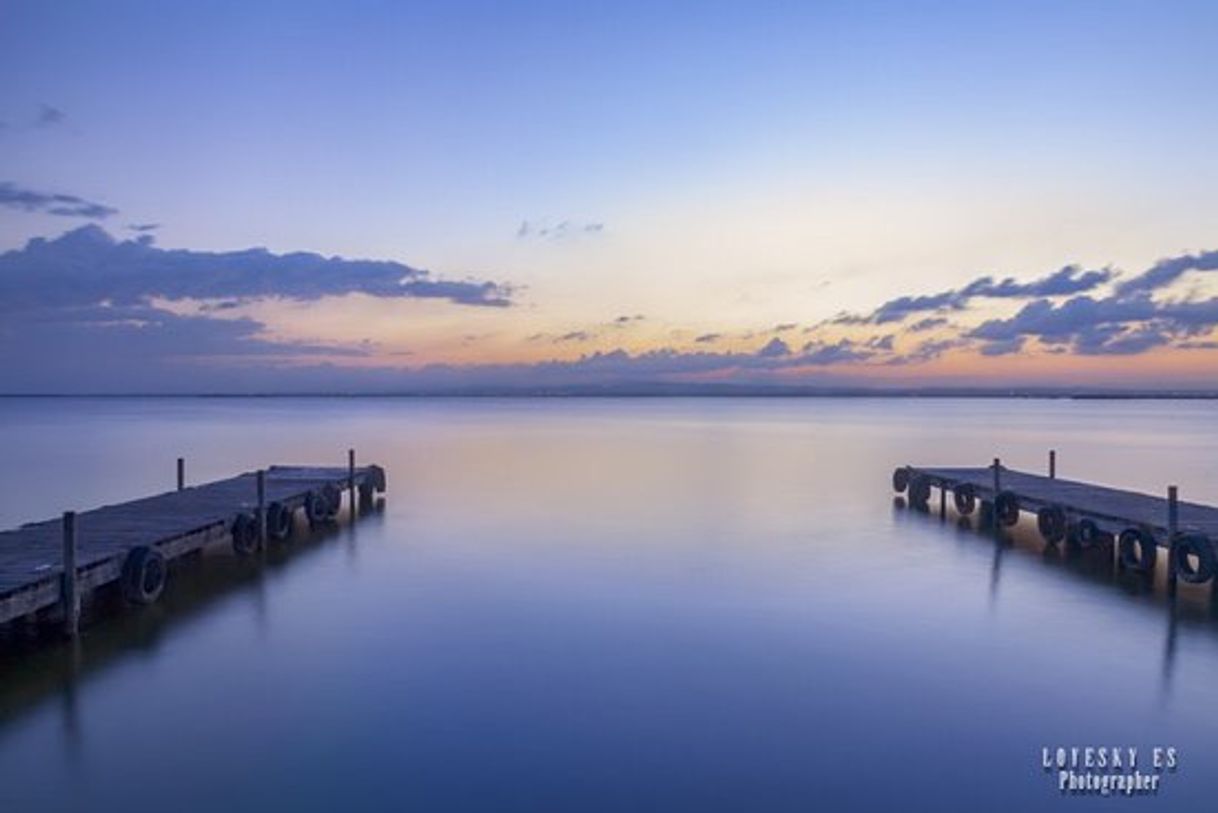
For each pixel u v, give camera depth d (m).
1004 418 116.69
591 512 26.50
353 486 26.94
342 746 9.81
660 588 16.88
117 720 10.49
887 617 14.84
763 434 71.38
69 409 166.00
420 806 8.56
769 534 22.73
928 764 9.47
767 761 9.52
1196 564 18.44
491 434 70.44
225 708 10.86
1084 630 14.06
